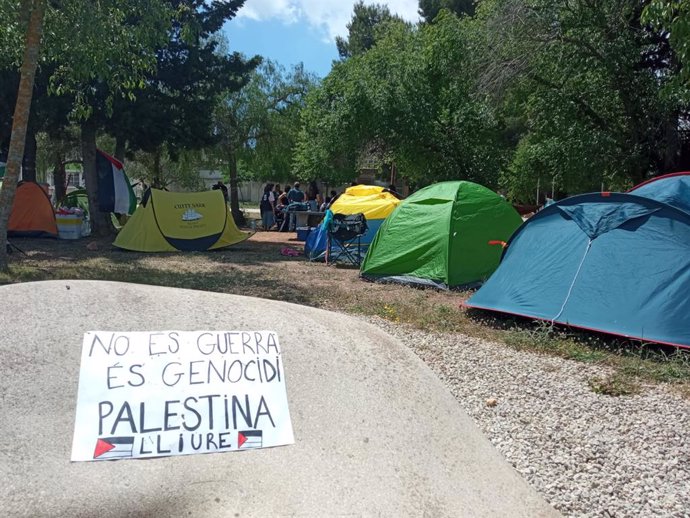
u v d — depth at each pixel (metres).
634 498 3.57
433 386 3.58
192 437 2.88
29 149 19.36
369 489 2.82
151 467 2.74
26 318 3.18
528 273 8.20
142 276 10.96
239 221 28.92
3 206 10.38
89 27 10.33
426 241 11.02
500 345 7.10
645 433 4.56
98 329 3.16
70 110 16.66
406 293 10.14
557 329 7.55
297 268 13.08
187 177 33.62
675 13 9.05
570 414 4.92
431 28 22.19
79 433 2.77
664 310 6.93
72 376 2.94
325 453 2.95
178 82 18.97
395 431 3.16
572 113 18.09
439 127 21.52
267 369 3.22
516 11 17.39
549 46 17.28
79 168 36.91
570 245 7.98
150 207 15.50
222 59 20.08
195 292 3.83
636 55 16.55
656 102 16.22
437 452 3.15
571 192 20.92
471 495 2.98
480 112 20.33
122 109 17.47
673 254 7.20
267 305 3.83
